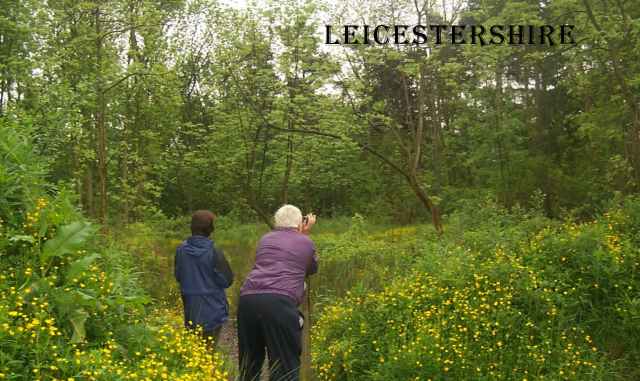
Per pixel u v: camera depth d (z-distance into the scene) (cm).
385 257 923
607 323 582
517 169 1833
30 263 404
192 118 1337
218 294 567
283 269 492
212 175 1285
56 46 1065
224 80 1139
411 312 592
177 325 555
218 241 1457
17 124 502
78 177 1108
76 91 1009
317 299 827
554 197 1762
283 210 533
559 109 2128
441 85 1292
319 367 582
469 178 2228
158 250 1211
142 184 1317
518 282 600
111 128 1352
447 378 513
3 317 333
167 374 389
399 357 523
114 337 415
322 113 1069
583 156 1952
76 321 385
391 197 2139
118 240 988
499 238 732
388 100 1214
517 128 1853
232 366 511
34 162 468
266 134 1178
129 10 1109
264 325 477
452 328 557
